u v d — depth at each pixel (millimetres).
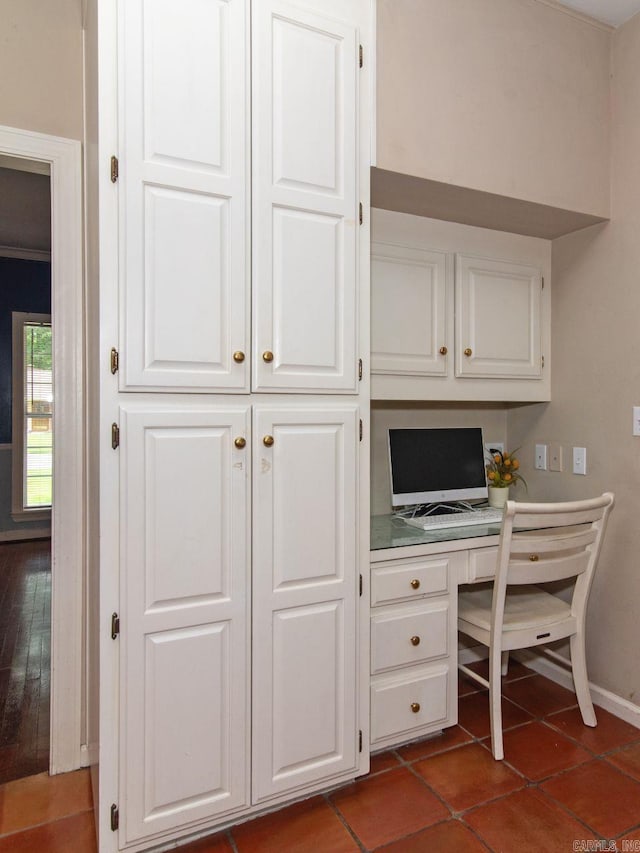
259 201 1484
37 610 3307
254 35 1474
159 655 1387
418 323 2164
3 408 5074
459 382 2270
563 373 2420
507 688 2346
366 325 1686
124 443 1337
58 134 1733
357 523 1669
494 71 1939
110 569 1335
